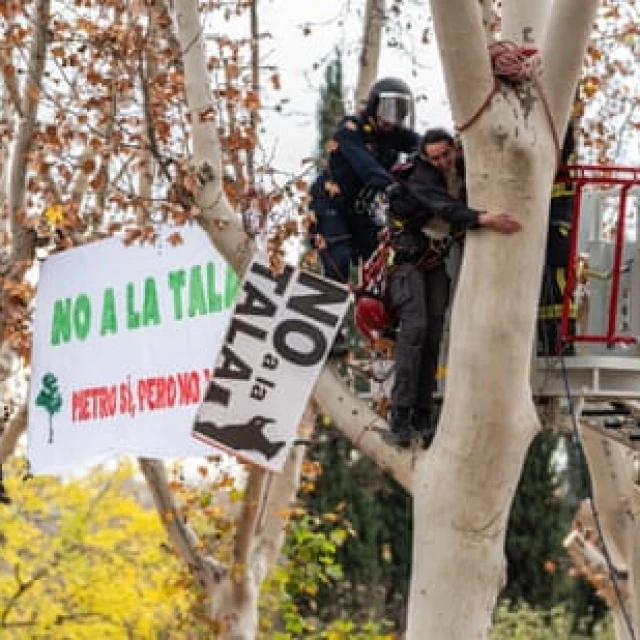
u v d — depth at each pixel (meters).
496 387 12.65
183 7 14.73
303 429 21.94
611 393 13.73
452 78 12.73
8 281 18.81
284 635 23.36
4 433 20.55
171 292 16.20
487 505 12.77
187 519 22.89
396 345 13.33
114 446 16.80
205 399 13.66
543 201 12.84
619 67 21.58
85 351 17.22
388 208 13.36
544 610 41.59
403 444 13.24
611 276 13.86
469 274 12.81
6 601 28.94
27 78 19.05
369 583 39.69
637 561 19.84
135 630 29.52
